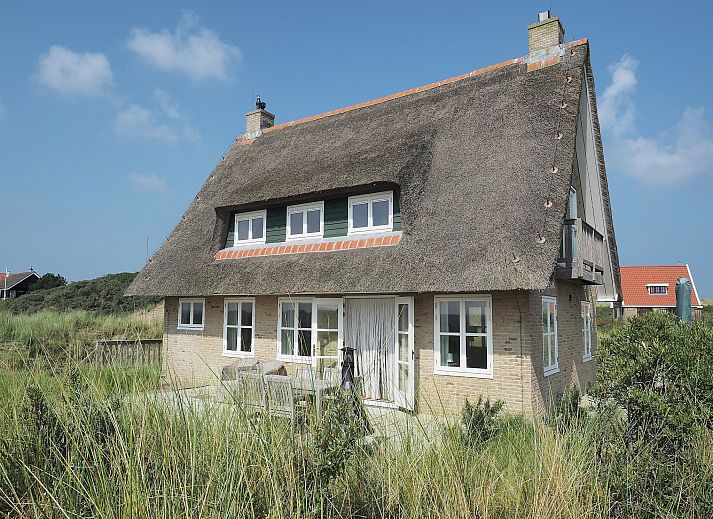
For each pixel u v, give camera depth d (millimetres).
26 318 23938
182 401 4602
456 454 4461
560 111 12195
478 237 10438
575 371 13672
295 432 4168
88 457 3793
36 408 4199
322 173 13719
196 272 15492
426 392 11266
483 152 12219
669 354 5152
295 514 3398
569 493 4125
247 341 14828
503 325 10500
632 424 4988
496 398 10398
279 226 14938
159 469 3615
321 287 11992
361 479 4281
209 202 17656
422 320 11531
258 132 19859
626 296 50125
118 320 24016
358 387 5578
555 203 10445
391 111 15906
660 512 4152
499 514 4160
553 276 10555
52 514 3277
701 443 4750
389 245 11969
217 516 3172
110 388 4867
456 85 15375
